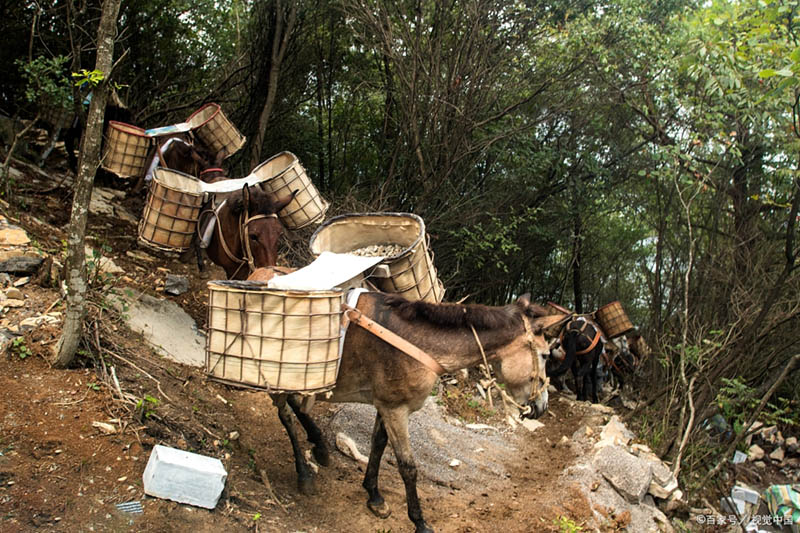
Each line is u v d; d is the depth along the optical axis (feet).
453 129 34.99
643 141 43.11
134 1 38.55
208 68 45.55
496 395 30.19
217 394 19.51
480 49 35.06
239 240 21.18
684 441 26.45
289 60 41.88
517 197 40.68
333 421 21.42
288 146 44.01
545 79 38.58
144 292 23.93
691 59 28.76
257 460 17.31
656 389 35.24
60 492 12.35
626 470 22.57
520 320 15.06
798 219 35.19
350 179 42.93
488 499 20.01
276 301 12.60
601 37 36.58
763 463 35.22
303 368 12.78
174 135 28.76
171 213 20.43
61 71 25.70
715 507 28.58
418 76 35.32
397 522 16.17
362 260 15.23
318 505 15.98
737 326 31.81
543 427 30.01
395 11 36.01
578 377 38.93
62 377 15.67
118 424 14.69
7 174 25.68
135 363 17.97
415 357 14.05
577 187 41.52
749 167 36.65
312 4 39.73
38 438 13.52
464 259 39.52
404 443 14.40
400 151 37.22
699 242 37.70
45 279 19.61
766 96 26.76
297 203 23.07
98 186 35.14
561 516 19.03
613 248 57.93
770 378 32.60
